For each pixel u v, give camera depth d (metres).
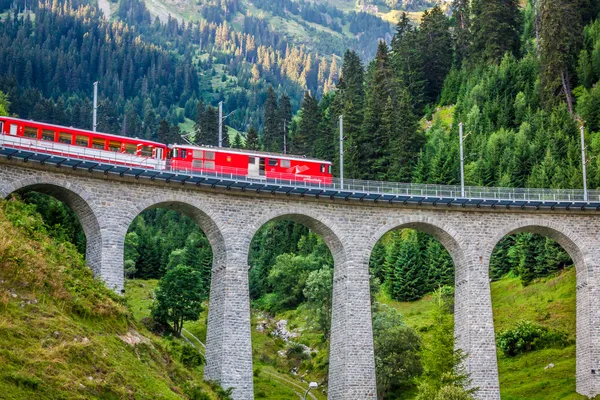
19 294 57.50
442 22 176.62
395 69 173.25
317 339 105.69
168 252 140.00
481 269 83.25
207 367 75.12
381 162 136.38
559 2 150.88
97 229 71.56
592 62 146.50
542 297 107.50
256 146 157.12
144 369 59.81
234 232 76.88
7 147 68.19
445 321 78.25
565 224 86.19
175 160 79.81
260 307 124.19
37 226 68.62
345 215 81.06
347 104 144.25
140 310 106.88
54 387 50.59
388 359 88.88
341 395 77.06
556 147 131.38
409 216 82.88
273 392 88.00
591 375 83.06
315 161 86.00
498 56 162.38
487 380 80.12
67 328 57.03
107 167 71.44
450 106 163.25
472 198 82.94
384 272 127.62
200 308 101.12
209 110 164.38
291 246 137.25
